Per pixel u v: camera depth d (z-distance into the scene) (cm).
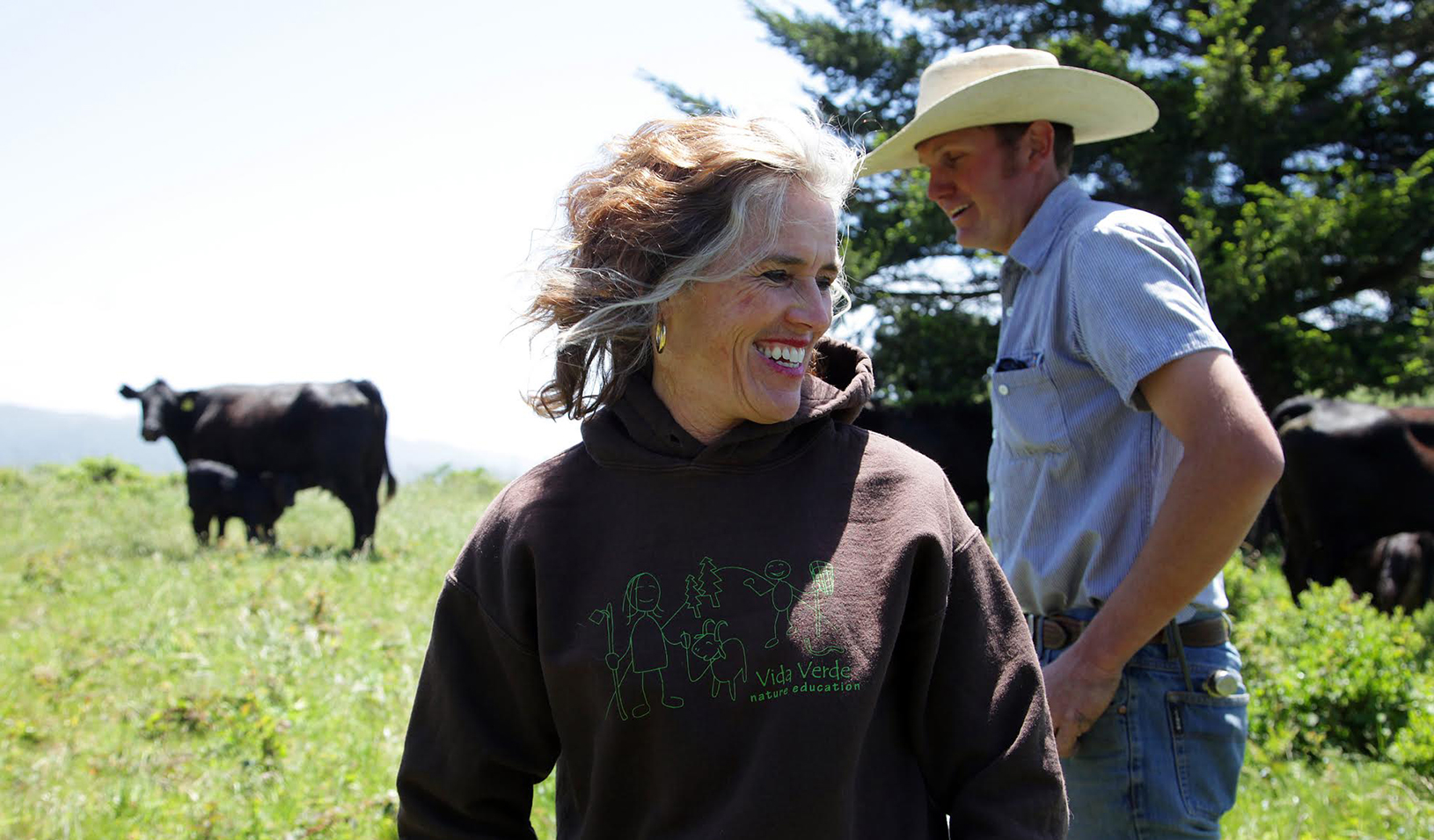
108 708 603
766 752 152
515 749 177
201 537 1270
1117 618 219
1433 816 427
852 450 173
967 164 280
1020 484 255
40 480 2053
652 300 164
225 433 1461
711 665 156
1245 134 1357
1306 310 1397
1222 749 235
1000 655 168
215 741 530
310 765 488
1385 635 626
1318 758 518
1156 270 225
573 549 170
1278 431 1001
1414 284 1457
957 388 1362
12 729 557
